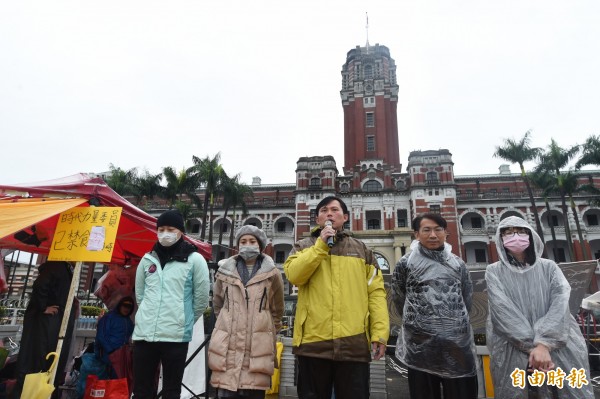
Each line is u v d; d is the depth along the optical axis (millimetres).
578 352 3301
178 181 32781
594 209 35062
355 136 45000
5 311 16328
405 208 36312
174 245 4453
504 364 3443
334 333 3283
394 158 44281
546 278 3592
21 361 4898
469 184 38719
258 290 4086
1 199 4918
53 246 4938
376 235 31578
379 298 3562
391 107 46969
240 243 4414
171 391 3832
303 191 38219
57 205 4789
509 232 3703
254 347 3791
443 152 36844
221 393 3727
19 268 32531
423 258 3834
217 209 42531
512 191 37594
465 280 3873
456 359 3473
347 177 39344
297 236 36812
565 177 27953
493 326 3592
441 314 3557
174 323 3949
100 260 4633
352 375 3221
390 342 11664
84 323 12727
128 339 5461
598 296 9945
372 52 50969
